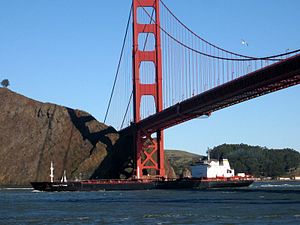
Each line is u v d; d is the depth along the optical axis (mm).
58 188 141875
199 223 55562
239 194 109062
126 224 56062
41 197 109250
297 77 102312
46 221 59938
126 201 91562
